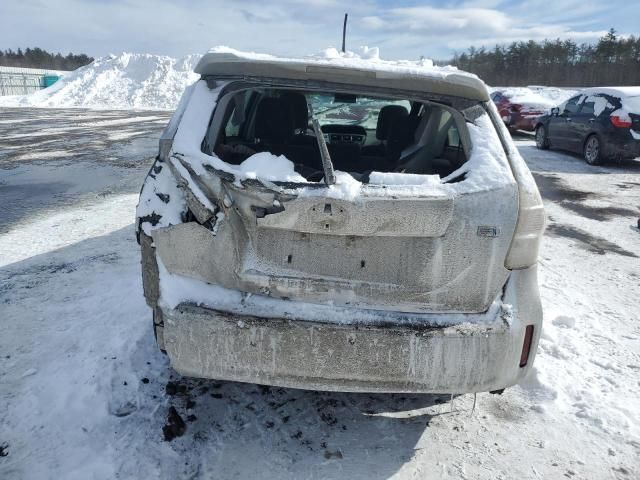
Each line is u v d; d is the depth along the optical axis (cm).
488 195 209
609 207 738
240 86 246
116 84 3234
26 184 789
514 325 211
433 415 268
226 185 207
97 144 1245
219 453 235
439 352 206
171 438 242
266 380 211
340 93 244
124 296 382
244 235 212
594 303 409
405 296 210
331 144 349
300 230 205
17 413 256
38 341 321
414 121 338
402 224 202
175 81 3244
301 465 231
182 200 217
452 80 230
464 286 211
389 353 205
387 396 282
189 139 223
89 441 239
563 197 796
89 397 268
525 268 219
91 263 455
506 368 213
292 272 212
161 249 214
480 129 230
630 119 1007
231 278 212
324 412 266
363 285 210
